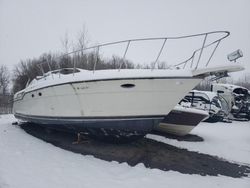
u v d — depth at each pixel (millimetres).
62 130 7383
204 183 4656
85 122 6195
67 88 6176
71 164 5121
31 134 7984
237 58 5605
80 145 6582
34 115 7852
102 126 6078
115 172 4855
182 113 8094
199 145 7711
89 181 4312
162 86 5582
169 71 5574
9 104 20484
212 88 16141
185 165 5645
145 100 5719
